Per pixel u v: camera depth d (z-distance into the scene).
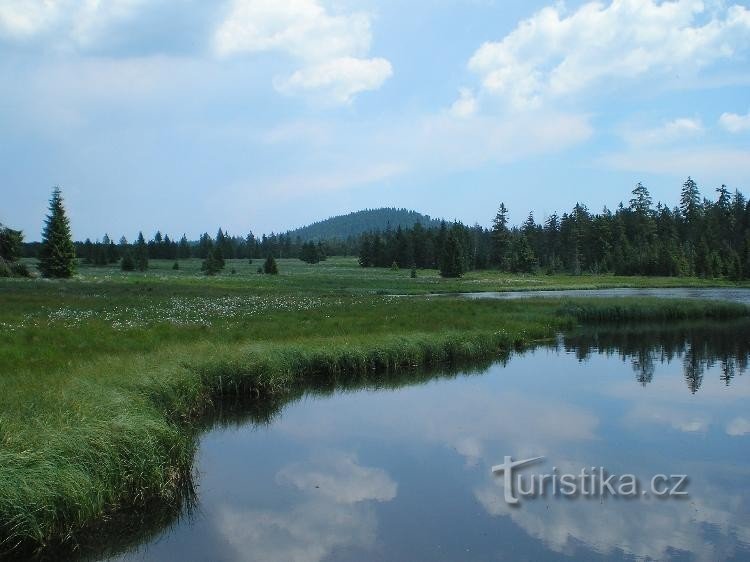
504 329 26.69
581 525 8.30
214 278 70.06
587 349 24.78
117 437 8.92
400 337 21.45
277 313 28.89
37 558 7.24
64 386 10.94
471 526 8.26
